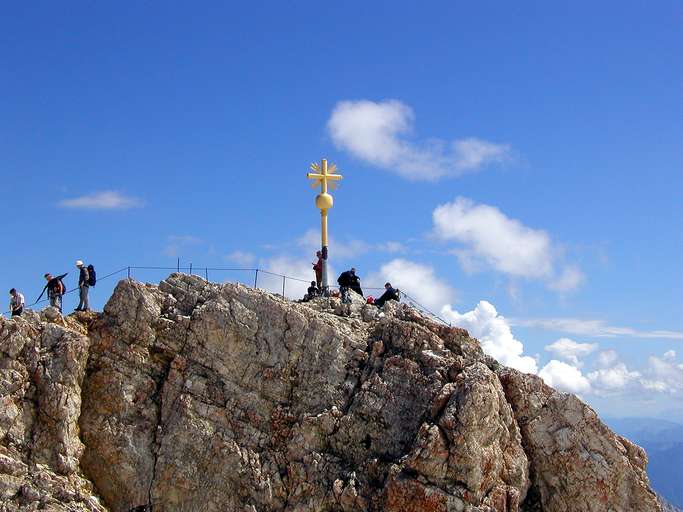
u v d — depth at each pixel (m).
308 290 60.72
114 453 49.19
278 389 51.06
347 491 46.84
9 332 49.84
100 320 52.44
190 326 52.09
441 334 52.31
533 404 50.16
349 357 51.81
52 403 48.66
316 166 62.47
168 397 50.72
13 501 45.81
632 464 50.03
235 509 48.41
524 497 48.44
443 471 45.44
